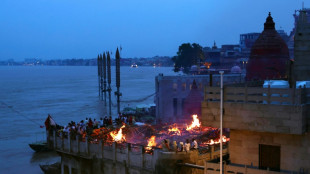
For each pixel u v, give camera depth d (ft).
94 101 445.78
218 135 110.83
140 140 111.86
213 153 95.76
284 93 65.98
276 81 79.46
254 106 68.44
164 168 82.48
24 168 178.91
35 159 195.52
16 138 244.83
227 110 71.41
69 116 330.54
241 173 70.33
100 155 104.12
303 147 68.28
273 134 71.26
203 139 109.09
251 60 191.62
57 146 120.57
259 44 188.96
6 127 282.15
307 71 81.51
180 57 630.33
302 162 68.44
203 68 476.13
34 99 475.72
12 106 404.77
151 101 439.22
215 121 73.31
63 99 472.85
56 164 167.84
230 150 76.43
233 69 410.52
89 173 108.58
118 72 256.11
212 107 73.61
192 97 212.02
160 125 132.16
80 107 391.04
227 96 72.08
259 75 186.39
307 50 81.30
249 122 69.05
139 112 286.46
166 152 82.69
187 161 82.79
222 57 593.42
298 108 63.77
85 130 121.90
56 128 128.06
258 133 72.95
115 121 141.59
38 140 236.22
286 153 69.97
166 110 263.70
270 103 72.18
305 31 81.41
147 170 88.74
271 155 72.08
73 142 113.60
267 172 65.41
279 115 65.82
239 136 75.15
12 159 195.00
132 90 602.85
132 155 94.22
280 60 184.34
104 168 102.99
